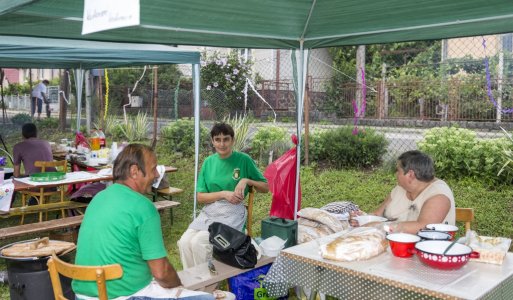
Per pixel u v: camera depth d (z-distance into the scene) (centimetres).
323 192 806
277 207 491
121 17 194
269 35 454
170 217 700
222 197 420
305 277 276
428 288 226
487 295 223
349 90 1540
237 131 1074
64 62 863
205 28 412
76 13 343
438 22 400
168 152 1188
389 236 279
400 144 1069
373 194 774
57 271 248
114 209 255
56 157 833
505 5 346
